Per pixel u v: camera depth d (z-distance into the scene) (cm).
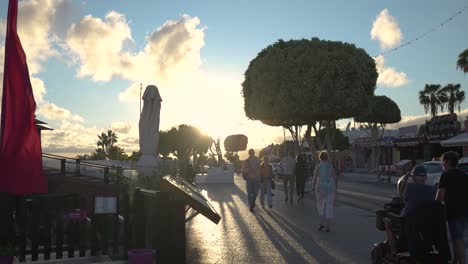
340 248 870
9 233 604
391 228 640
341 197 2025
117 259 634
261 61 2553
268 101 2508
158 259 596
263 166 1577
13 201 609
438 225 560
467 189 648
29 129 561
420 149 4328
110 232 678
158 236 602
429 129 4106
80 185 1316
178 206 607
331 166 1087
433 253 562
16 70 559
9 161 554
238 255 809
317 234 1032
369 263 746
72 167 1419
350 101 2377
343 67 2369
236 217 1331
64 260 629
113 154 4569
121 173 1342
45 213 637
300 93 2378
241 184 3048
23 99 560
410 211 571
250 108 2653
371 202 1798
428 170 2017
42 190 567
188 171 2288
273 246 890
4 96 559
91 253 646
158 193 606
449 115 3853
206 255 808
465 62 3956
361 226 1149
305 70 2397
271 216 1351
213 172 3231
